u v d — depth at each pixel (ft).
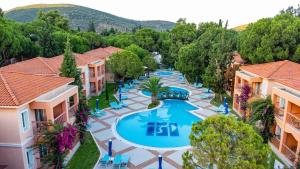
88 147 72.69
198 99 127.03
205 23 241.76
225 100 110.83
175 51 210.38
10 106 49.47
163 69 238.68
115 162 60.59
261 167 33.65
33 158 56.95
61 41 165.89
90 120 94.32
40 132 53.88
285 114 65.21
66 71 85.61
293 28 104.47
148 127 92.07
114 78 155.12
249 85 89.10
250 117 70.79
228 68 116.06
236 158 34.78
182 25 239.09
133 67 143.84
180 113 107.76
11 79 59.82
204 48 147.84
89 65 130.00
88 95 128.67
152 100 118.83
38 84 63.36
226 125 37.55
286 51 105.19
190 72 152.46
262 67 93.86
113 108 110.11
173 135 84.58
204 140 37.40
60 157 52.95
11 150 53.01
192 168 39.34
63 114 64.34
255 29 115.96
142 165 62.69
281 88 71.51
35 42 161.99
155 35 262.06
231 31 193.36
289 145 67.97
